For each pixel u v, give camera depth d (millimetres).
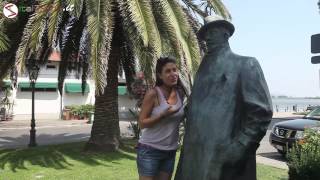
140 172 4215
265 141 16438
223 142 2965
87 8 9586
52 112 34812
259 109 2900
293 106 50625
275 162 11109
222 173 2967
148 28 9516
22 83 33188
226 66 3066
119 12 11055
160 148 4137
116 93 12609
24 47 9586
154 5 10555
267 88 2994
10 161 10922
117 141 12625
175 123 4168
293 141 11656
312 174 7117
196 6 12062
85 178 8867
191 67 9828
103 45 9328
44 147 13586
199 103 3125
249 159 2990
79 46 13375
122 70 15523
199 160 3047
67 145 13953
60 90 15055
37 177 8984
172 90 4172
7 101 31531
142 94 13977
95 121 12438
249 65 2984
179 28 9953
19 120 32688
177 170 3301
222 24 3131
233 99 2998
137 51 10125
